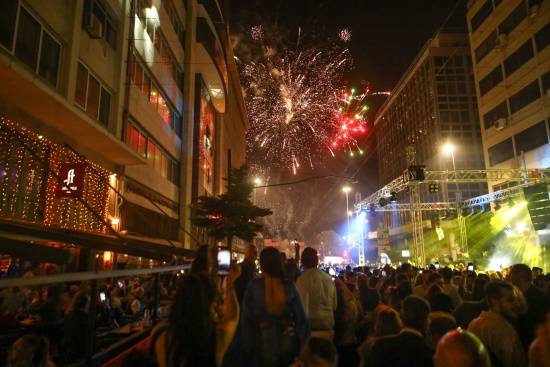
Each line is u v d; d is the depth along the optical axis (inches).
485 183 2746.1
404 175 1092.5
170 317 108.3
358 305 274.4
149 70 799.1
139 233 715.4
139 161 640.4
